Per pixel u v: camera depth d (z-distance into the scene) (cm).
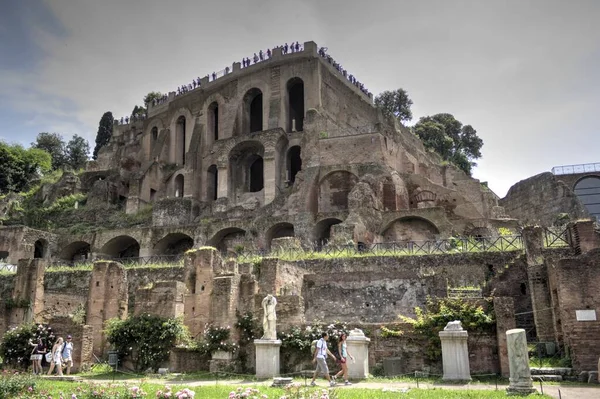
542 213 6125
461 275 3042
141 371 2367
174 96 8369
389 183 5044
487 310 1994
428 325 2016
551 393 1536
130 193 6794
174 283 2559
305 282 2962
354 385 1748
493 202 6184
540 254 2756
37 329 2492
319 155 5569
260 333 2233
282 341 2142
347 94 7381
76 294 3347
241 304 2359
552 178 6134
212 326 2273
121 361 2433
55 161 11188
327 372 1783
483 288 2823
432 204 5175
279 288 2666
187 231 5356
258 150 6550
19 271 3139
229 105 7344
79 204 7200
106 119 11075
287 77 6906
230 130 7162
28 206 7569
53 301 3197
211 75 7900
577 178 6594
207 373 2167
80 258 5953
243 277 2403
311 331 2130
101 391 1585
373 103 8262
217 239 5341
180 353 2319
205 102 7531
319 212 4938
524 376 1518
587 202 6519
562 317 2023
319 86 6700
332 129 6025
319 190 5406
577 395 1500
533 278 2414
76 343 2427
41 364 2428
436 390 1573
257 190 6762
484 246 3216
